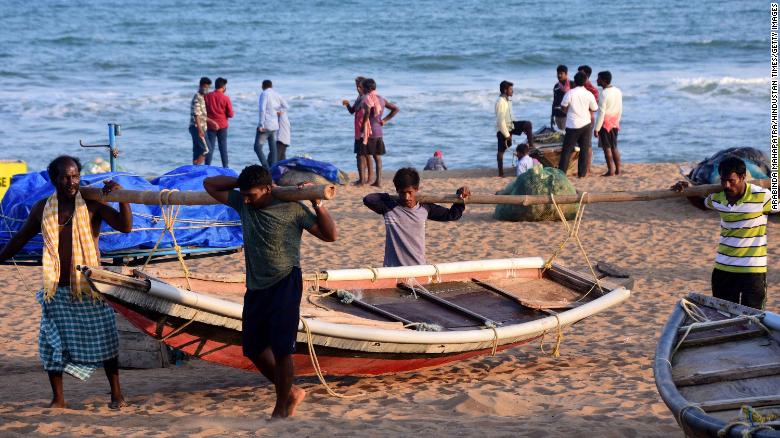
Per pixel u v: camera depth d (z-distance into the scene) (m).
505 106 27.38
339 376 10.93
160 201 8.84
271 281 8.12
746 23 96.25
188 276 10.26
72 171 8.70
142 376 11.34
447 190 25.72
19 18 105.38
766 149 37.44
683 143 39.16
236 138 41.38
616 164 27.03
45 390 10.55
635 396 9.66
